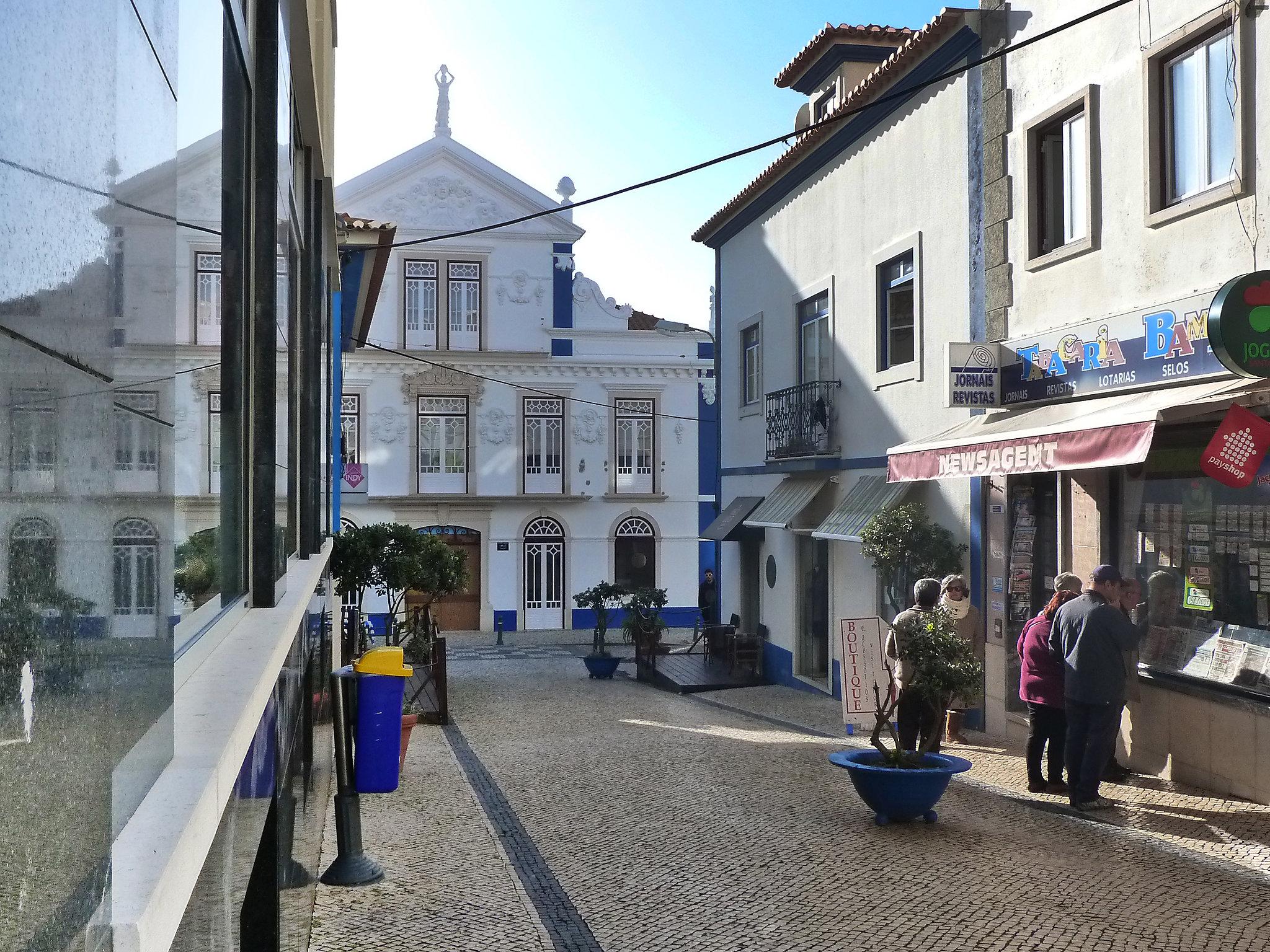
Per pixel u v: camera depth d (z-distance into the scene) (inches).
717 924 240.8
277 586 167.5
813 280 691.4
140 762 54.9
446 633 1293.1
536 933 234.1
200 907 62.4
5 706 31.9
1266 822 316.5
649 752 460.1
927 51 516.7
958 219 510.9
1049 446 377.4
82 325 41.2
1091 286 414.3
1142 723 391.2
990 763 416.8
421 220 1305.4
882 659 429.1
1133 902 250.5
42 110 36.4
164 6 63.6
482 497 1296.8
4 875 31.6
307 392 286.5
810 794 368.5
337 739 275.7
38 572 35.4
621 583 1337.4
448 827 328.5
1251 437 306.8
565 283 1328.7
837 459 644.1
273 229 159.8
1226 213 344.2
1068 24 330.3
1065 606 348.5
